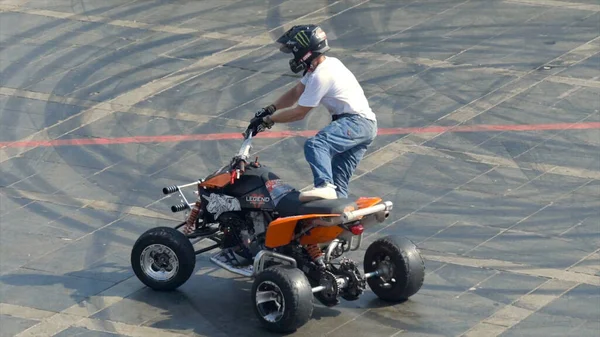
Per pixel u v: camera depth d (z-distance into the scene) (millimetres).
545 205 21156
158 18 32656
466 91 26906
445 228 20328
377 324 16750
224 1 34031
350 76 17219
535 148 23750
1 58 29969
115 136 25094
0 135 25281
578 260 18969
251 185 16938
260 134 24875
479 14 32156
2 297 18047
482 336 16406
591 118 25156
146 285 17984
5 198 22078
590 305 17375
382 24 31594
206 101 26875
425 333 16484
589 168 22734
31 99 27344
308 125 25328
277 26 31750
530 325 16766
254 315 17109
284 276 15828
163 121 25828
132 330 16812
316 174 16469
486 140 24219
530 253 19266
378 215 16219
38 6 33906
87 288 18312
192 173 23125
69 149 24469
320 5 33406
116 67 29156
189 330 16719
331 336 16344
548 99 26266
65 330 16906
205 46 30375
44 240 20250
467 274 18531
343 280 16422
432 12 32438
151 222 20969
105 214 21328
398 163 23234
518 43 29891
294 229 16328
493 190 21875
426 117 25516
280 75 28328
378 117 25562
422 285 17969
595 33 30453
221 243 17828
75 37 31344
